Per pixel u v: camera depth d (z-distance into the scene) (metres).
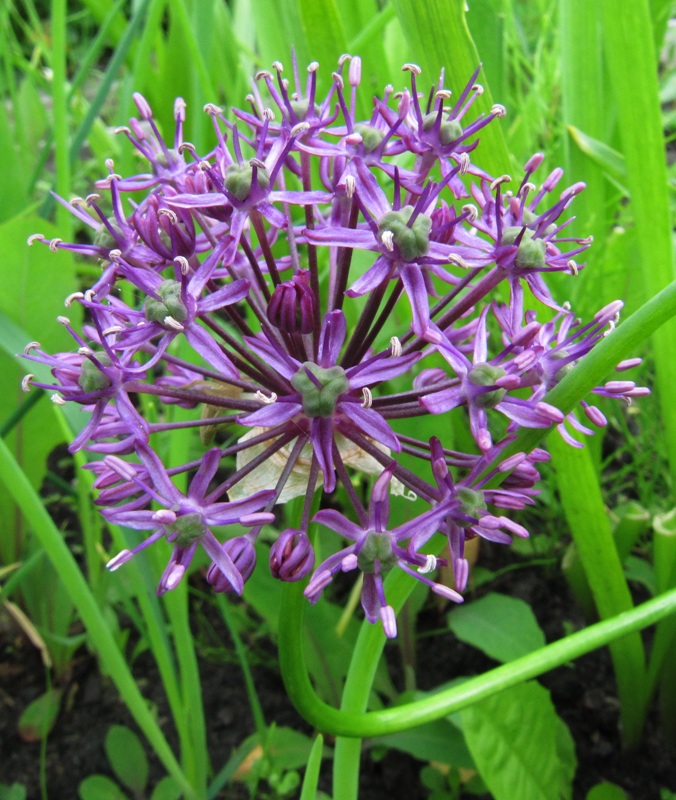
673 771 0.14
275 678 0.16
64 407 0.11
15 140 0.23
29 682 0.16
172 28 0.18
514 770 0.12
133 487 0.08
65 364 0.08
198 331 0.08
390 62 0.18
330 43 0.12
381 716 0.09
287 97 0.09
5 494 0.16
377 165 0.09
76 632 0.17
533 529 0.18
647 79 0.11
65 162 0.13
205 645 0.17
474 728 0.12
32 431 0.15
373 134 0.09
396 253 0.08
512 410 0.08
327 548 0.16
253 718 0.15
